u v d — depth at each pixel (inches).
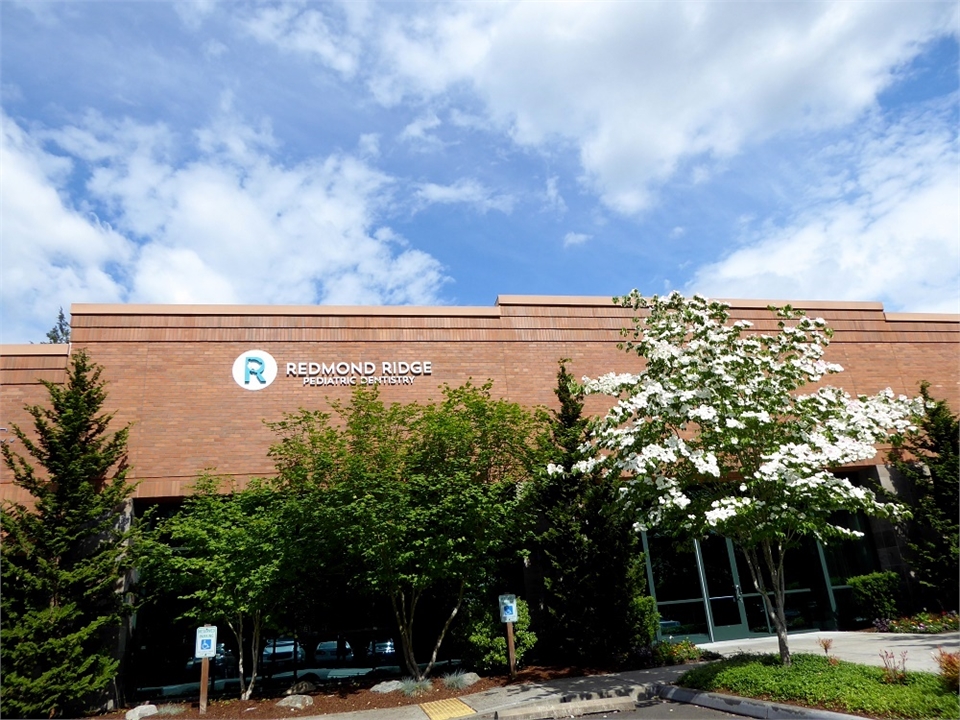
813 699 314.2
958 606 610.9
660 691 412.5
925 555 625.6
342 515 462.9
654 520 408.2
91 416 534.6
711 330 410.6
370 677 544.4
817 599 661.3
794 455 354.0
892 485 692.1
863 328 761.6
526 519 522.3
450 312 658.8
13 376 556.1
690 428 602.9
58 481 487.8
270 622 494.9
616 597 521.0
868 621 643.5
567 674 489.7
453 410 535.8
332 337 623.2
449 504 466.9
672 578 621.0
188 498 536.4
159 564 490.9
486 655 504.4
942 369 766.5
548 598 545.6
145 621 542.3
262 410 586.6
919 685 307.4
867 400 433.7
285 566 478.3
